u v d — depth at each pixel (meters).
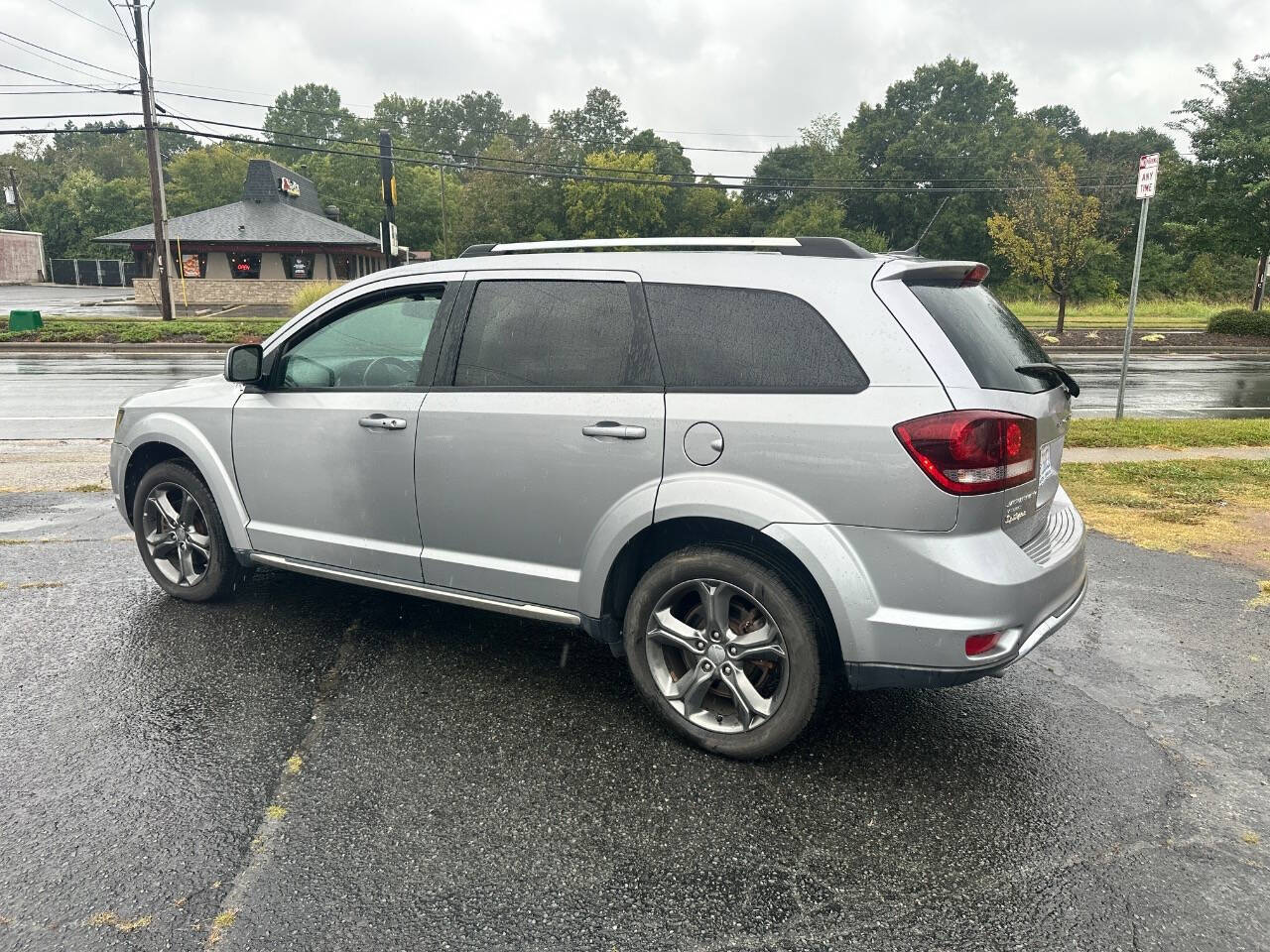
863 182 72.94
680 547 3.16
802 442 2.75
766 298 2.92
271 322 27.22
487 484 3.33
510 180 71.62
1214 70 25.97
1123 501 6.89
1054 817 2.69
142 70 26.83
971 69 86.44
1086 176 51.41
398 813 2.65
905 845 2.54
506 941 2.12
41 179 96.69
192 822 2.59
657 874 2.39
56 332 24.02
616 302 3.15
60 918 2.17
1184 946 2.14
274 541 4.02
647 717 3.30
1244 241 25.77
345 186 81.31
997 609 2.62
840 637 2.75
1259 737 3.22
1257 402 14.24
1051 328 28.27
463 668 3.71
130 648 3.87
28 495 6.80
